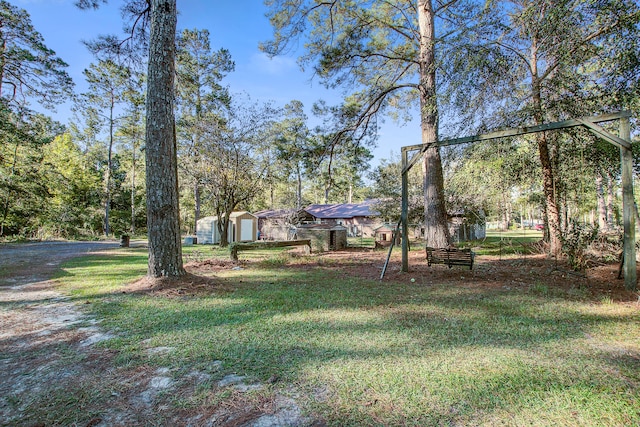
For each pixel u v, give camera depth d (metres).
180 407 2.02
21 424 1.87
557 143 8.41
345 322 3.64
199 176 14.39
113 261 9.71
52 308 4.32
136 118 25.00
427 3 9.05
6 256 11.09
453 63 6.57
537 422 1.81
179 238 6.05
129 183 31.84
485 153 8.81
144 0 6.98
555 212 8.74
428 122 9.16
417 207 16.31
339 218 29.52
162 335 3.26
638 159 7.05
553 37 5.99
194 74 17.98
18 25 13.97
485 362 2.57
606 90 6.19
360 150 11.62
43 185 20.03
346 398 2.07
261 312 4.07
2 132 15.61
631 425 1.77
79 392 2.21
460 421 1.83
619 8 5.23
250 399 2.08
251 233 21.14
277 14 9.41
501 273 6.80
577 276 6.16
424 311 4.07
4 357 2.79
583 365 2.51
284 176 18.33
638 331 3.27
